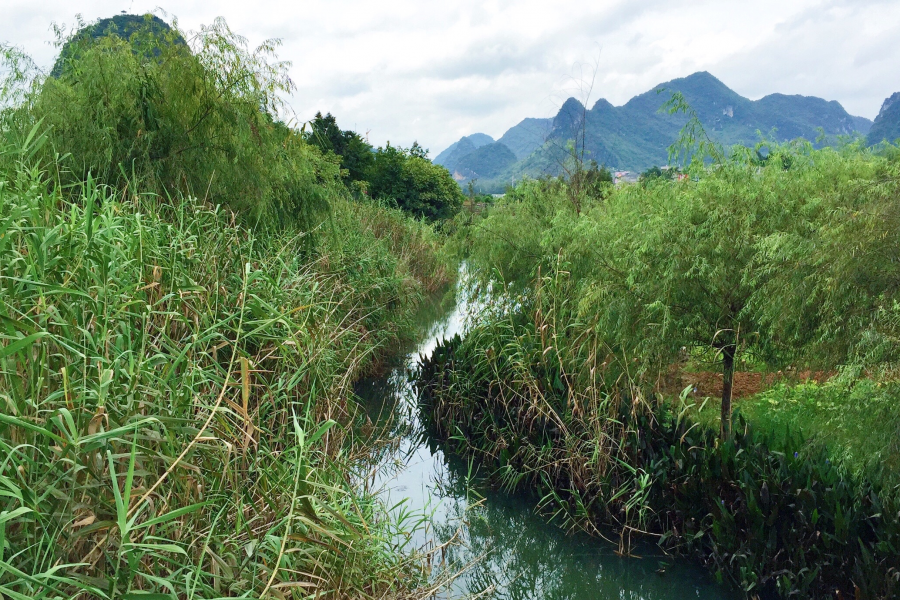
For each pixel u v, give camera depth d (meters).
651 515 5.41
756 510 4.54
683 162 6.41
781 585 4.31
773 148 6.10
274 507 3.12
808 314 4.73
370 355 9.66
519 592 4.93
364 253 10.52
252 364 3.73
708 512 5.00
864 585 3.80
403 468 6.90
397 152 39.88
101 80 7.03
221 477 3.14
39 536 2.43
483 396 7.50
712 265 5.57
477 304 9.25
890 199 4.16
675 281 5.70
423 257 17.67
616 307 6.08
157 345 3.78
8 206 3.50
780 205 5.59
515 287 8.94
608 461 5.69
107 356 2.87
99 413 2.39
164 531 2.80
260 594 2.83
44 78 6.82
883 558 3.85
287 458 3.65
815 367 4.75
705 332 5.92
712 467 5.09
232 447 3.15
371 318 9.88
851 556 4.06
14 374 2.38
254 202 7.72
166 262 4.20
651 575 4.99
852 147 5.97
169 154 7.21
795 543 4.36
